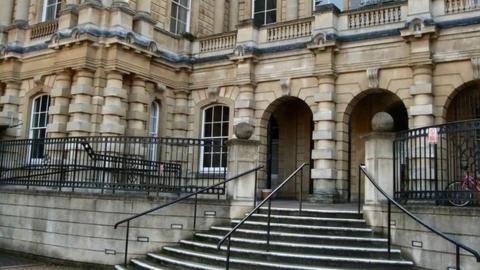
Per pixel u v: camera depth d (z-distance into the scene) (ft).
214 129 75.15
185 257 39.42
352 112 70.74
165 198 44.96
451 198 33.96
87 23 65.31
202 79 76.13
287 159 76.28
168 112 75.56
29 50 74.38
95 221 46.24
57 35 67.05
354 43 63.16
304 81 67.15
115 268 42.91
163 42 75.00
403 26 59.77
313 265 34.35
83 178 55.57
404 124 72.95
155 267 38.65
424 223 30.27
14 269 43.52
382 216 38.42
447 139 36.81
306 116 75.72
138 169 54.03
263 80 70.49
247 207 44.88
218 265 36.09
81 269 45.24
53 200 48.98
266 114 70.49
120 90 66.08
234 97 72.64
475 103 59.77
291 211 43.50
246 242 38.37
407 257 35.19
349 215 41.68
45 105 73.15
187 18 83.66
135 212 45.11
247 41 71.15
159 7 77.15
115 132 64.90
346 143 64.18
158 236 44.45
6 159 58.29
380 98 70.03
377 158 39.52
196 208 44.96
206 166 55.83
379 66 61.21
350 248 35.73
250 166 45.85
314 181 63.72
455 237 31.76
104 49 66.03
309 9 80.43
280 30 70.08
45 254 48.52
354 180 69.41
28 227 50.47
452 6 57.21
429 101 56.90
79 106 64.34
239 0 88.94
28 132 73.31
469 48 55.47
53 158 57.21
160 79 73.67
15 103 75.31
